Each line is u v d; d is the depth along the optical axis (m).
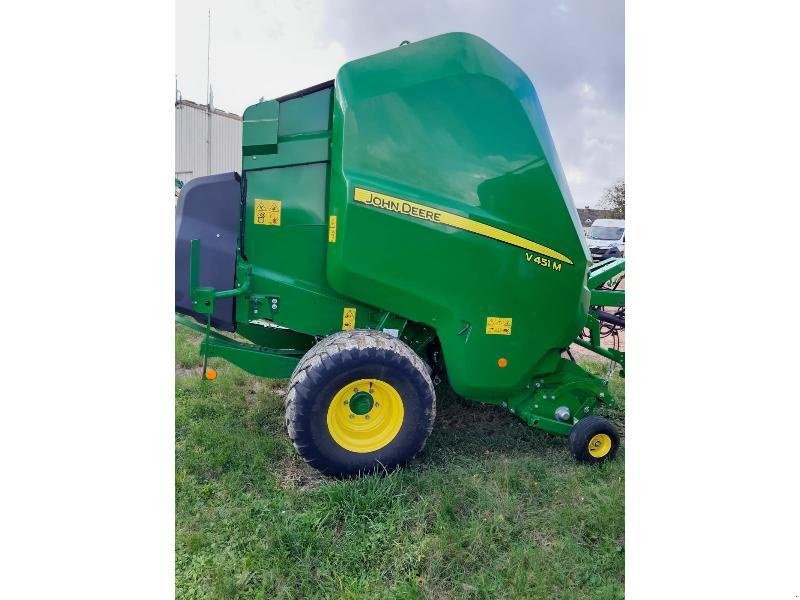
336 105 3.10
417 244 3.09
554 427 3.52
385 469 3.02
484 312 3.22
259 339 3.95
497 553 2.53
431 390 3.05
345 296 3.38
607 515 2.78
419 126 3.12
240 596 2.27
